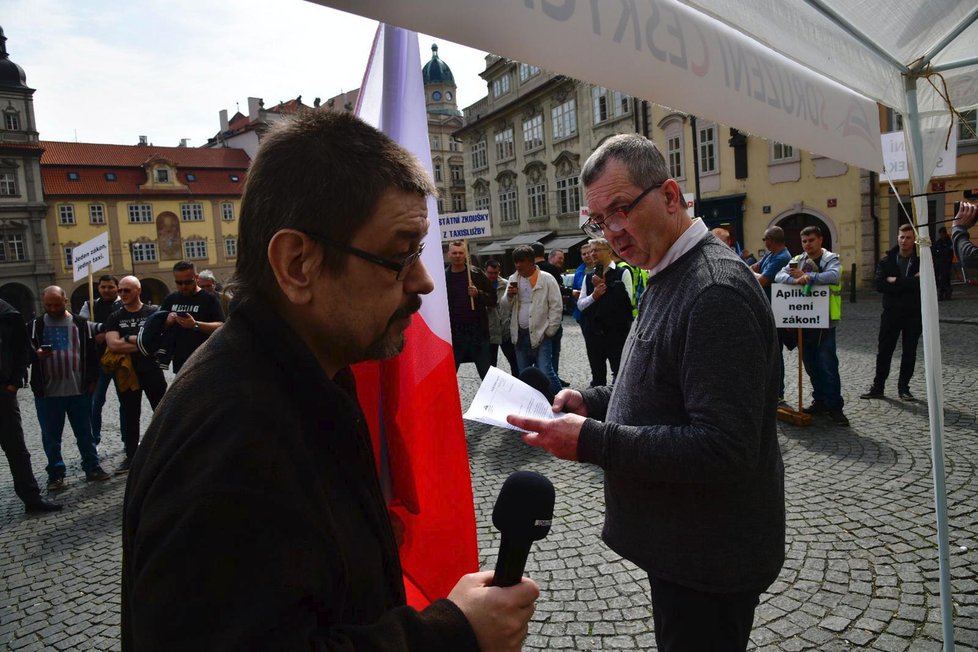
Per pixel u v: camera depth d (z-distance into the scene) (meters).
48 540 4.07
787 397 6.22
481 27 0.76
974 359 7.29
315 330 0.86
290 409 0.78
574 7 0.87
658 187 1.50
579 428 1.39
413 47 1.33
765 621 2.60
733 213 19.50
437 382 1.43
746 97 1.24
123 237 50.84
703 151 20.08
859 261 16.94
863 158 1.80
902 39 1.80
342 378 1.06
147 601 0.65
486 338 6.52
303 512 0.72
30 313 47.22
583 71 0.87
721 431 1.26
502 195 32.22
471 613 0.85
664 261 1.52
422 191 0.87
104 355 5.46
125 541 0.82
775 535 1.46
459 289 6.43
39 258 47.09
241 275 0.87
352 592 0.81
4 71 44.94
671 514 1.42
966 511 3.44
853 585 2.81
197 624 0.64
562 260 10.89
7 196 45.53
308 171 0.80
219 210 55.06
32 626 3.01
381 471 1.45
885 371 5.95
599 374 6.21
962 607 2.61
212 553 0.65
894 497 3.69
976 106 2.23
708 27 1.15
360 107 1.39
